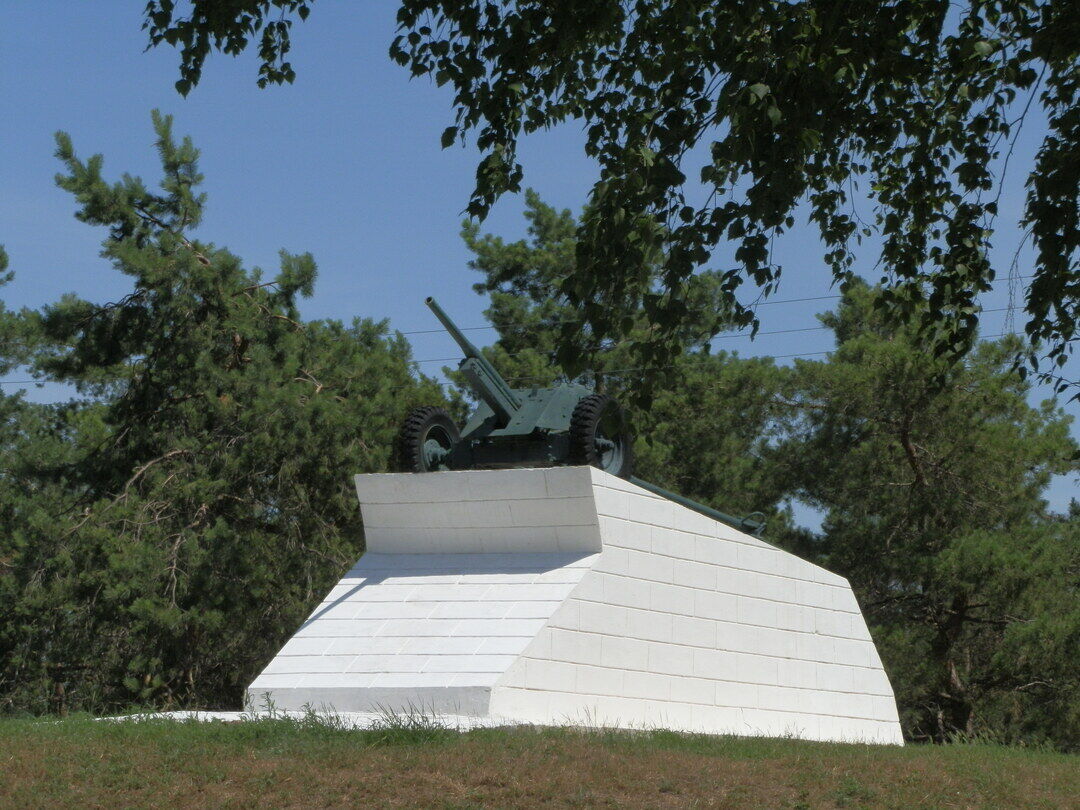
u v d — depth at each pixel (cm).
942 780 1598
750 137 1353
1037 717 3769
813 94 1428
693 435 4281
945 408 3903
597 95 1764
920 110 1812
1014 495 3941
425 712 1900
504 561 2128
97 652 3497
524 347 4725
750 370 4144
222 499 3634
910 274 1827
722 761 1591
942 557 3772
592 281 1369
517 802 1351
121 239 3759
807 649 2397
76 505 3700
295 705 1995
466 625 2014
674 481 4259
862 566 4059
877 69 1538
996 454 3869
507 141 1570
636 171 1366
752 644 2286
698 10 1602
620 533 2094
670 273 1390
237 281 3753
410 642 2020
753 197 1380
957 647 4175
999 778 1667
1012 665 3697
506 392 2309
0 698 3547
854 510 4147
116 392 4688
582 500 2052
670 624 2150
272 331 3850
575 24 1519
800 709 2348
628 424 1427
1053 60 1656
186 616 3322
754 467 4306
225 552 3416
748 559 2320
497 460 2322
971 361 4000
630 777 1459
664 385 1454
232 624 3466
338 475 3641
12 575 3509
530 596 2022
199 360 3634
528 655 1923
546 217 5025
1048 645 3591
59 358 3888
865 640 2527
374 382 3862
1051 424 4016
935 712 4128
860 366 3988
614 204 1365
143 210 3822
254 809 1327
